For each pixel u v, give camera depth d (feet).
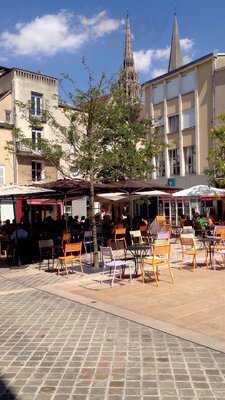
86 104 45.88
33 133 108.37
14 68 110.52
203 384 16.84
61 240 54.03
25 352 21.11
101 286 36.40
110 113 46.68
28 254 53.06
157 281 36.40
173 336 22.81
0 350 21.52
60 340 22.71
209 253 48.62
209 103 110.22
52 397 16.19
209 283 35.65
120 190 53.78
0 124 104.53
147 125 77.71
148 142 76.28
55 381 17.61
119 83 49.29
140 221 75.15
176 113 120.47
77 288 36.09
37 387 17.11
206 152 111.14
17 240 51.90
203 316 26.20
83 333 23.76
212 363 18.93
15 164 106.32
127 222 72.74
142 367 18.70
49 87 116.47
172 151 122.31
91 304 30.22
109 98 48.55
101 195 68.49
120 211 111.65
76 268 45.83
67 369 18.80
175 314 26.89
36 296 33.73
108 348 21.24
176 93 120.37
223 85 106.52
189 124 116.78
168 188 57.57
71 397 16.12
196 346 21.17
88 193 53.83
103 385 17.06
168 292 32.94
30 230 57.00
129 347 21.29
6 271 46.83
